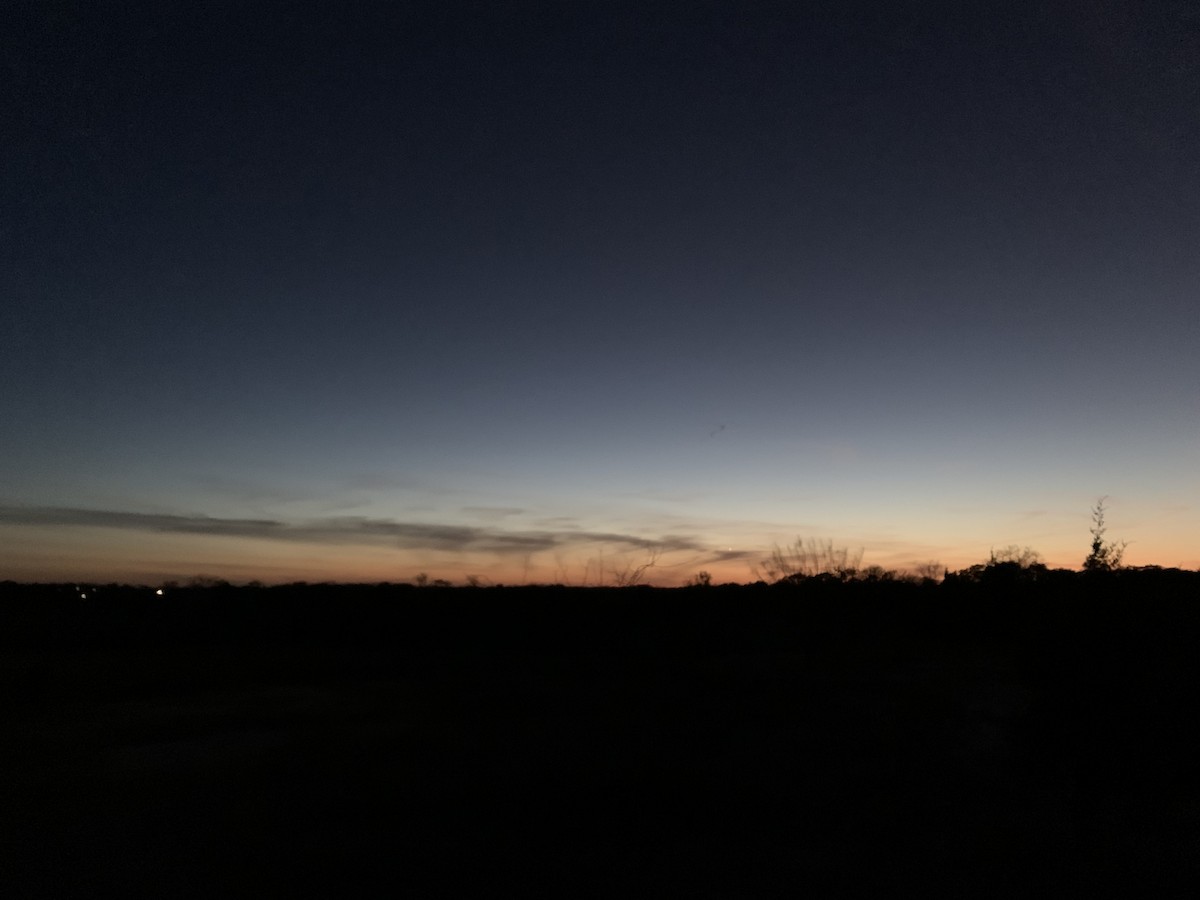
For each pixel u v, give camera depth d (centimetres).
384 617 4600
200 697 2539
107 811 1251
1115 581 1100
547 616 4462
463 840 1109
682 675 2811
